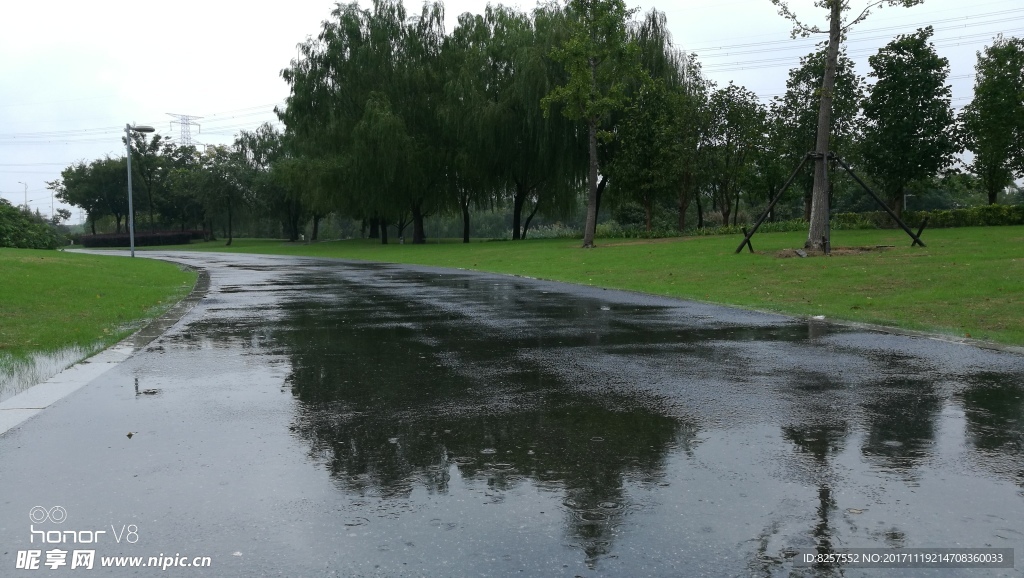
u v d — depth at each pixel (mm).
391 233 94500
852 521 3479
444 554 3199
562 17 42250
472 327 10219
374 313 12117
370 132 44812
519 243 42562
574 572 3031
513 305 12969
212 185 73875
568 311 11914
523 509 3660
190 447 4703
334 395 6133
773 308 11703
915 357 7398
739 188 43594
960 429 4887
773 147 39844
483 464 4336
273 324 10867
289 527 3486
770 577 2977
